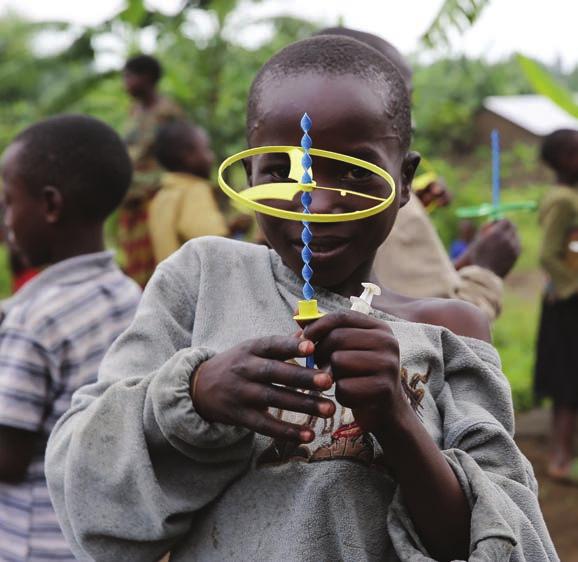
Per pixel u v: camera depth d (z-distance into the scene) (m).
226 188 1.32
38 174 2.81
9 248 3.31
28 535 2.58
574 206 6.42
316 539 1.47
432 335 1.64
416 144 13.05
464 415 1.59
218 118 8.95
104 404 1.50
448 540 1.45
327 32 2.90
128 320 2.77
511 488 1.54
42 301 2.67
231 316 1.61
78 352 2.65
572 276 6.43
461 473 1.46
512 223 3.27
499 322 11.24
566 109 4.04
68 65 9.26
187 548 1.56
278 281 1.63
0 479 2.59
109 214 2.94
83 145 2.84
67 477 1.50
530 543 1.49
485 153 14.37
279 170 1.51
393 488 1.52
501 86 14.04
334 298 1.58
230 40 9.06
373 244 1.53
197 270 1.68
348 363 1.31
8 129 11.61
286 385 1.31
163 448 1.49
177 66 9.00
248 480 1.53
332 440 1.51
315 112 1.48
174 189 5.95
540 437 7.72
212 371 1.38
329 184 1.48
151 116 7.15
